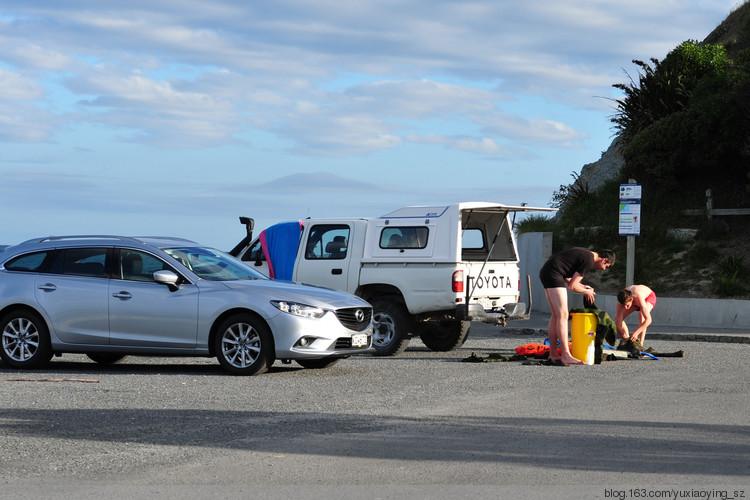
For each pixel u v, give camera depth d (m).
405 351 17.19
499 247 17.48
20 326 13.34
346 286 16.61
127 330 12.82
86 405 9.46
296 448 7.22
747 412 9.35
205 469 6.46
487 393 10.69
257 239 17.45
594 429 8.14
